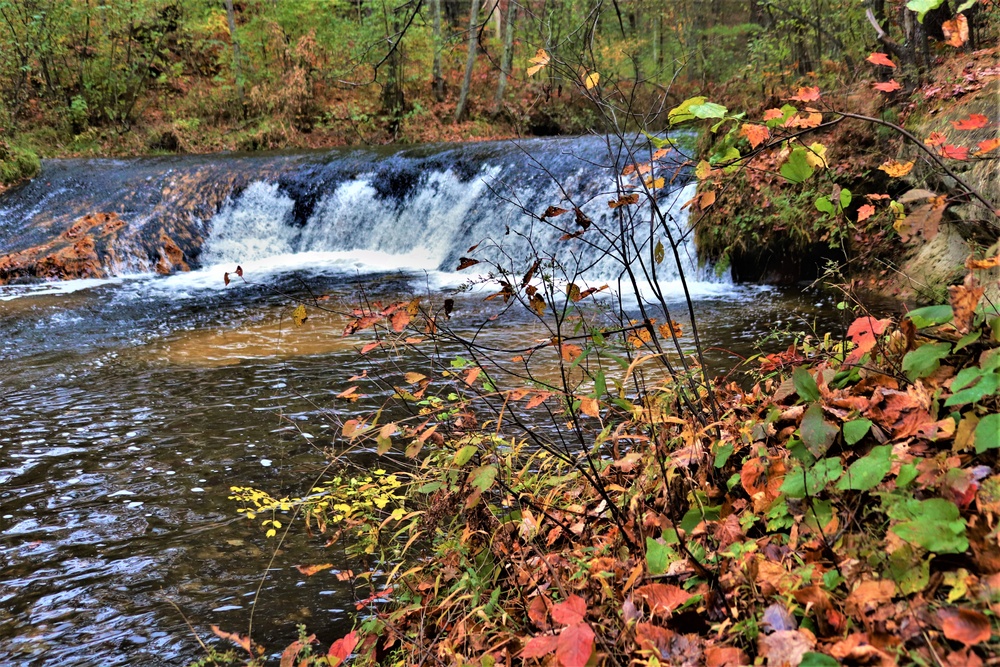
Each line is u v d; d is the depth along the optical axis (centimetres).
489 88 2469
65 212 1448
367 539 332
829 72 1100
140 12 2153
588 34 300
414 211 1434
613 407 342
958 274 627
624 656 189
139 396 633
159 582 357
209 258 1412
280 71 2333
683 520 237
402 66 2302
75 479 476
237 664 293
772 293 914
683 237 273
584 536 273
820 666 149
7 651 313
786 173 225
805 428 214
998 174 495
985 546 160
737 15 1806
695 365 331
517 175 1320
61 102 2155
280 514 411
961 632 141
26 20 2020
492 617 243
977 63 778
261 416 571
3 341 840
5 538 406
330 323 884
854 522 197
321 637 304
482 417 486
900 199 207
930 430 203
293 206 1519
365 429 279
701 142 862
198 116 2262
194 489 453
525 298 945
